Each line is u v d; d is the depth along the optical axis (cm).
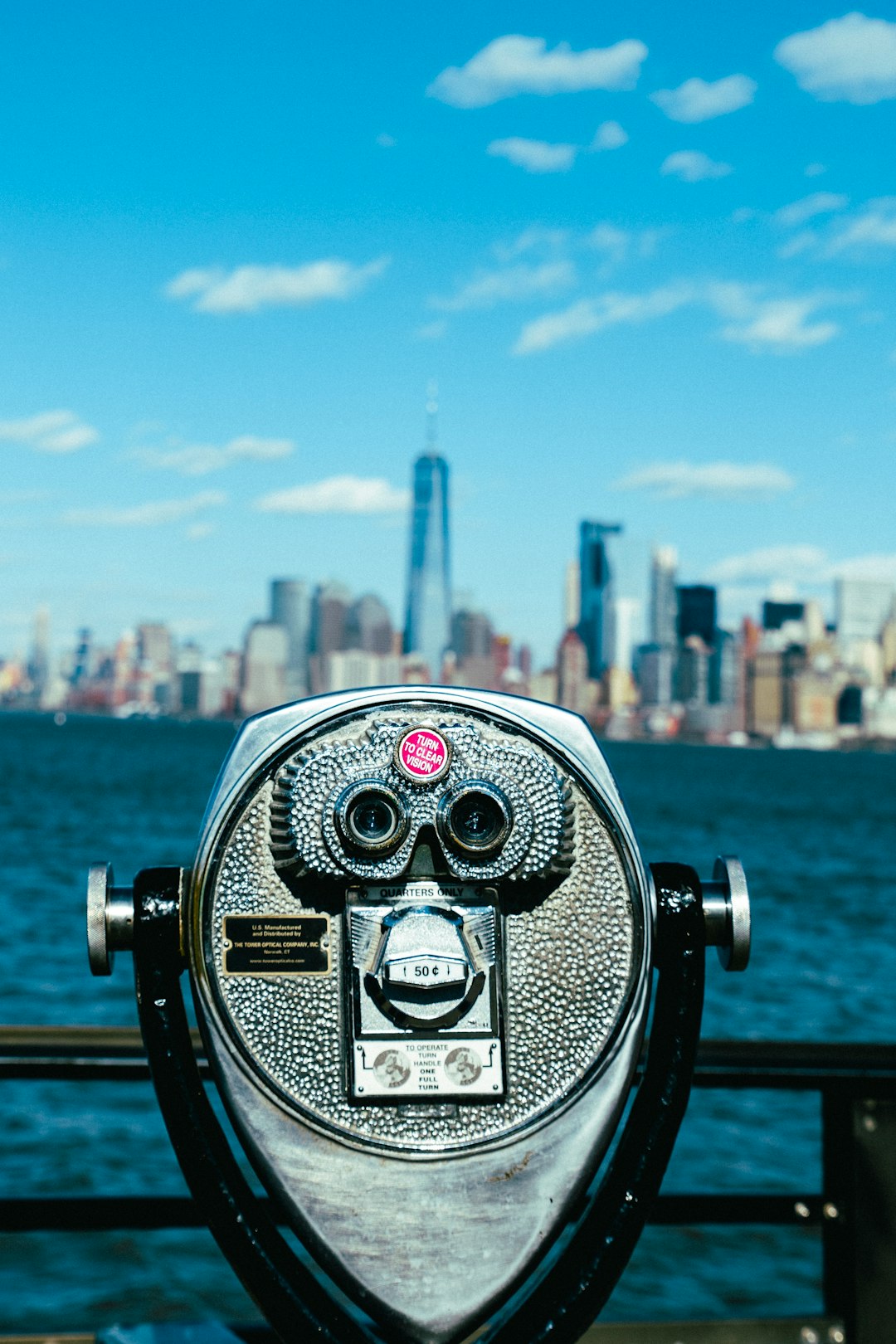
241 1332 211
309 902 151
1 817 3072
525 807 151
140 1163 667
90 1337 219
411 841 150
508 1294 150
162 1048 152
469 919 151
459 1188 149
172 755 7294
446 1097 149
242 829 151
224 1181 148
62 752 7206
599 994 153
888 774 8856
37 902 1712
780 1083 225
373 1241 148
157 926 155
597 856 155
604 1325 221
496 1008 151
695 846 3047
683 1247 573
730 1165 679
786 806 4841
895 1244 227
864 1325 225
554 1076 151
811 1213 232
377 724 154
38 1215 221
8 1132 713
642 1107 156
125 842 2573
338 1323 145
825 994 1245
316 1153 148
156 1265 541
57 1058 217
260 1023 149
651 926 155
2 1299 511
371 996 149
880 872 2530
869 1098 227
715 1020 1134
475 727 155
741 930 161
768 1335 225
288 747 153
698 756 11981
